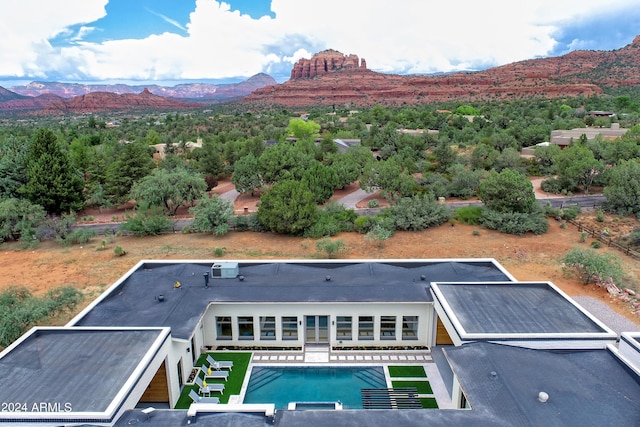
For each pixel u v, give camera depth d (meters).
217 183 68.81
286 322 23.20
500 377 15.62
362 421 14.10
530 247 38.31
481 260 27.73
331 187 54.97
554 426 13.30
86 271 35.69
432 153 74.81
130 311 21.81
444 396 19.20
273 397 19.42
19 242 44.19
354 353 22.72
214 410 14.64
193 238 43.62
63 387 15.27
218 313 23.03
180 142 90.50
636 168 47.38
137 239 44.03
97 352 17.48
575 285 30.84
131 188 55.22
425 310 22.92
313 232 42.31
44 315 23.14
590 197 53.19
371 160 62.97
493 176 44.69
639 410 14.13
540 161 68.56
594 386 15.32
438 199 53.81
